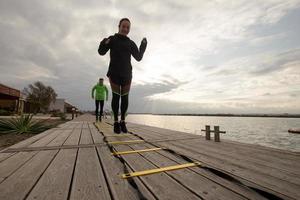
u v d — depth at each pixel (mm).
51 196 991
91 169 1443
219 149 2328
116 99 3396
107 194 1021
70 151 2080
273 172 1438
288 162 1727
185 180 1247
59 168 1467
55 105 49531
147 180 1244
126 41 3516
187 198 987
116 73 3350
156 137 3293
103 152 2033
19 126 4840
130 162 1663
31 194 1008
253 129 53125
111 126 5473
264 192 1041
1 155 1893
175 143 2752
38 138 3074
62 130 4441
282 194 1050
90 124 6578
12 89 18938
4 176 1285
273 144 23844
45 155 1894
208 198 990
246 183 1208
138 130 4508
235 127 62375
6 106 21375
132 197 986
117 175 1314
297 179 1289
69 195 1007
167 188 1113
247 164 1656
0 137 4125
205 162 1709
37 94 41812
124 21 3494
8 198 960
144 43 3488
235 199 984
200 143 2785
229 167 1562
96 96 7723
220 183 1196
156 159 1770
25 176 1288
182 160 1740
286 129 53219
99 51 3441
